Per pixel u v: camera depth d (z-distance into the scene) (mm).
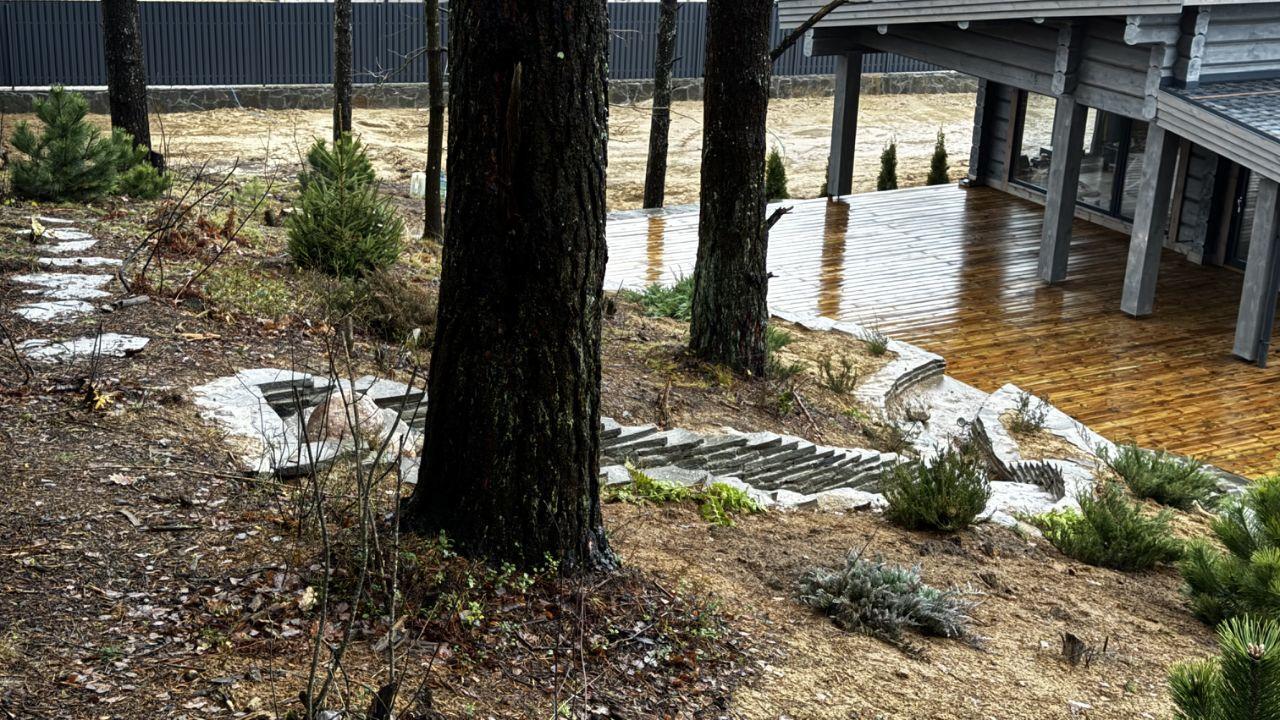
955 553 7730
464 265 5137
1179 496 10727
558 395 5238
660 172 22234
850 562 6422
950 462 8391
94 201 13156
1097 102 17266
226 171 22953
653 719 4535
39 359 7348
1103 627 6754
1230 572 7023
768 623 5715
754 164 11555
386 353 9250
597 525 5648
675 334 13375
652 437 9188
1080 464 11648
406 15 32938
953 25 20234
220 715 3916
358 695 4168
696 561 6375
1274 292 14953
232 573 4891
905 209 22891
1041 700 5453
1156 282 18688
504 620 4957
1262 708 3613
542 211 5012
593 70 5004
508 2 4805
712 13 11188
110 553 4930
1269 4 16297
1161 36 15820
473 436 5238
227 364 7961
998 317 16750
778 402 11516
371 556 4988
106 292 9070
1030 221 22125
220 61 31703
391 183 23922
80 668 4078
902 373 13578
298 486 5906
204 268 10156
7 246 10180
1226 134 15000
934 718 5031
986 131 24547
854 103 23078
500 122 4910
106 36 16125
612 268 17922
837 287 17844
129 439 6250
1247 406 13914
